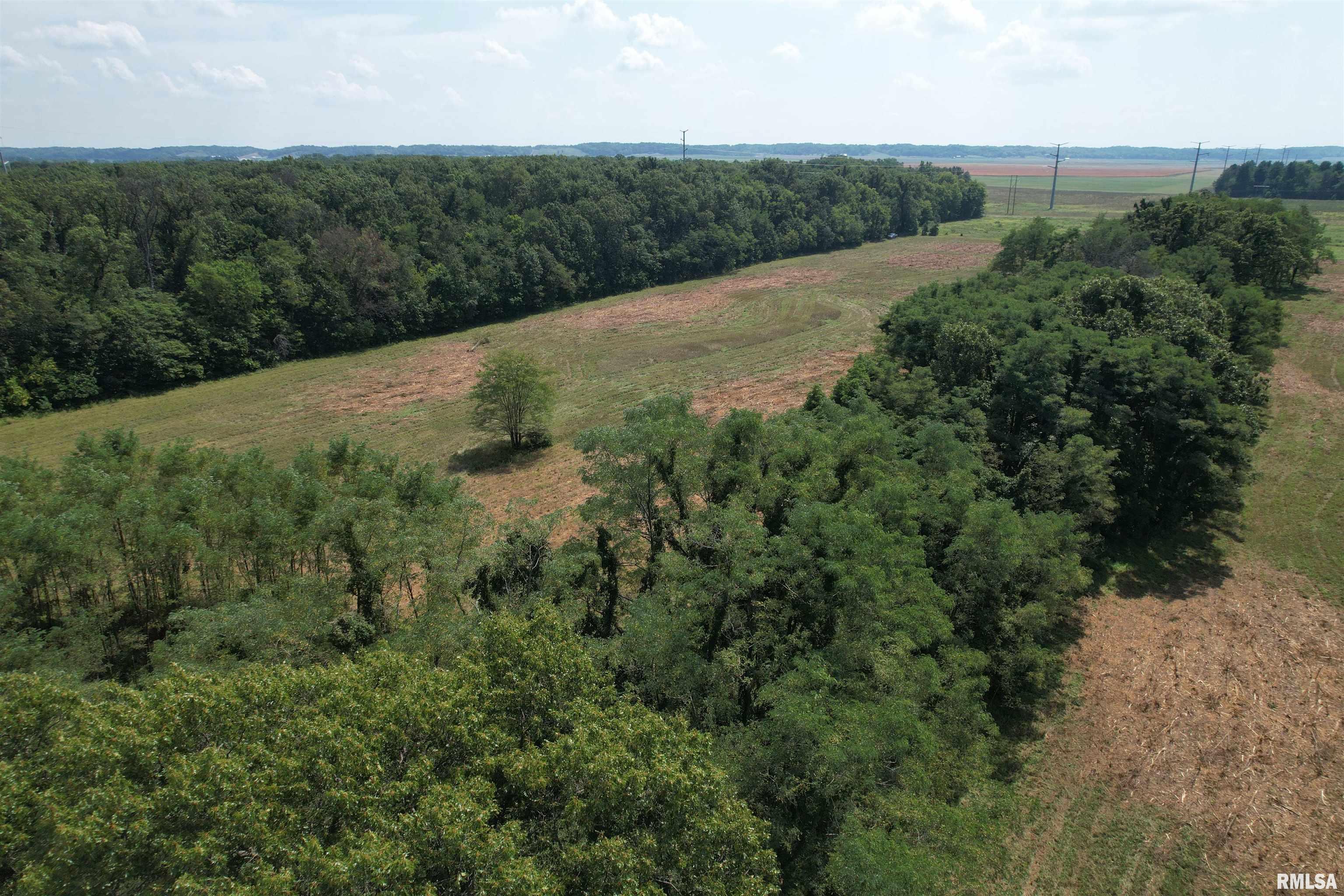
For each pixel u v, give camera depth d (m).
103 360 71.31
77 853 14.35
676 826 17.27
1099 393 46.97
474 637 23.83
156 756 16.41
